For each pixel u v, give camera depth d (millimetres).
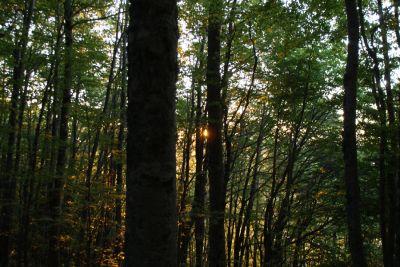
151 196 2381
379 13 11047
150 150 2406
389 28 10805
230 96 11828
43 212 11719
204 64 10969
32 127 16734
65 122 10836
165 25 2498
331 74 14320
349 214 6914
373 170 11547
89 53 11609
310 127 14469
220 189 9109
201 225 12523
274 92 12602
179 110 14461
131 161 2449
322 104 12828
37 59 11055
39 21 12500
